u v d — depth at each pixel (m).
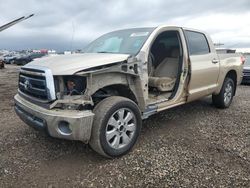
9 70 21.77
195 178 3.04
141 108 3.92
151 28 4.46
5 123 5.12
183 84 4.64
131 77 3.77
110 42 4.68
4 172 3.21
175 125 4.96
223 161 3.46
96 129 3.25
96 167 3.32
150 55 4.88
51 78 3.22
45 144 4.04
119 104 3.43
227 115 5.69
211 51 5.49
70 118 3.06
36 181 3.02
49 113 3.17
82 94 3.29
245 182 2.95
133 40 4.29
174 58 5.05
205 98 7.38
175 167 3.30
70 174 3.16
